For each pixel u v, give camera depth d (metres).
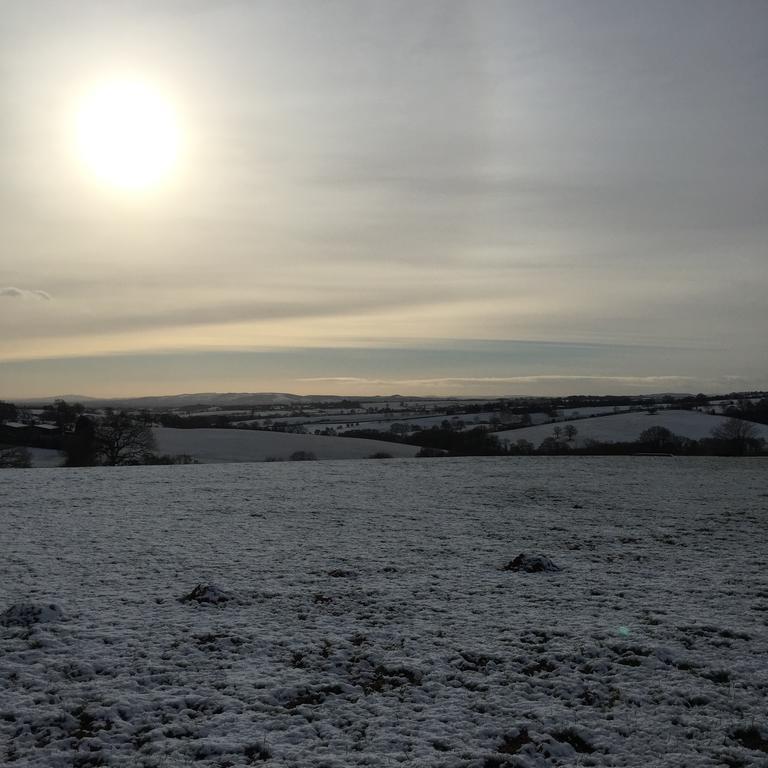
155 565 14.79
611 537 18.42
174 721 7.55
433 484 31.45
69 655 9.37
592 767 6.62
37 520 20.89
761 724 7.35
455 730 7.39
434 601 12.05
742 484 31.17
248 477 34.75
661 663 9.07
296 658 9.44
